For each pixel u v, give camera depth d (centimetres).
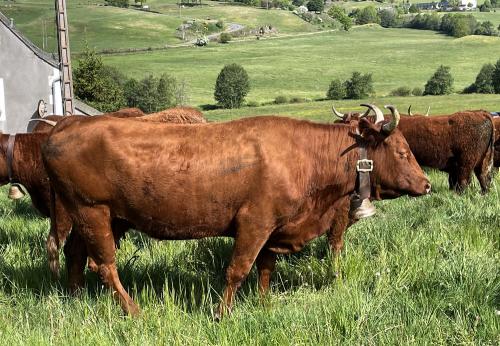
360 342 472
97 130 545
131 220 562
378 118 582
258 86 9744
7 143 751
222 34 15550
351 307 511
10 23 3080
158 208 546
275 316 510
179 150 538
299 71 11019
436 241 704
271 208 541
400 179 582
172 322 498
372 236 734
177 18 17038
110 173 542
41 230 834
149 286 620
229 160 535
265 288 600
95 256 570
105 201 554
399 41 15412
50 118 1030
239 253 549
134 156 538
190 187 536
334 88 8700
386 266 625
